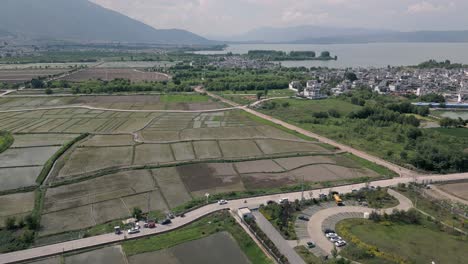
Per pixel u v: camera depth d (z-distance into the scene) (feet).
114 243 278.26
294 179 409.90
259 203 344.08
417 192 368.89
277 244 270.67
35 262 254.68
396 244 272.72
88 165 445.78
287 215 312.71
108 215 323.57
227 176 418.31
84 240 279.69
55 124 655.35
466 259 254.27
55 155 473.67
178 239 283.18
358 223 303.68
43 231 295.28
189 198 359.87
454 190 379.96
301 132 620.49
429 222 307.37
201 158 476.95
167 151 504.84
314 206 336.90
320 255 257.75
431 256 257.55
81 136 567.59
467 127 652.07
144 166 441.27
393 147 527.40
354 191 364.99
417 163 442.50
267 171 434.30
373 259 252.21
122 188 381.40
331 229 295.07
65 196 361.30
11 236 285.43
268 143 550.36
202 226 303.89
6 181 399.85
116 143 539.70
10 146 522.88
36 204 341.00
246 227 301.22
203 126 655.35
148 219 313.73
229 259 259.80
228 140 563.48
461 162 434.71
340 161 470.39
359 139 571.28
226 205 340.18
